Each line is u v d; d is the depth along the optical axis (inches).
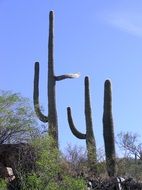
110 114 868.0
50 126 850.8
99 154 817.5
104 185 717.3
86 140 892.6
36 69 951.0
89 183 695.7
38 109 866.1
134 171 882.1
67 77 898.1
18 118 701.3
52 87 888.9
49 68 906.1
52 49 916.6
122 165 869.2
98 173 787.4
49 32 932.0
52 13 941.2
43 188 573.6
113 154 846.5
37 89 942.4
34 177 571.8
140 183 737.6
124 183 733.9
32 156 632.4
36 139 650.2
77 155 802.8
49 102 879.1
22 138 695.7
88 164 788.6
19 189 608.7
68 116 935.7
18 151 649.0
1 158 652.7
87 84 914.1
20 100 713.6
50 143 659.4
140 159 1064.8
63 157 687.7
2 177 624.4
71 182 583.2
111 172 818.2
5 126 693.9
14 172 629.3
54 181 589.6
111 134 857.5
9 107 703.1
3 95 704.4
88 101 906.7
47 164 593.3
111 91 876.0
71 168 713.6
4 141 690.2
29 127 699.4
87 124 895.7
